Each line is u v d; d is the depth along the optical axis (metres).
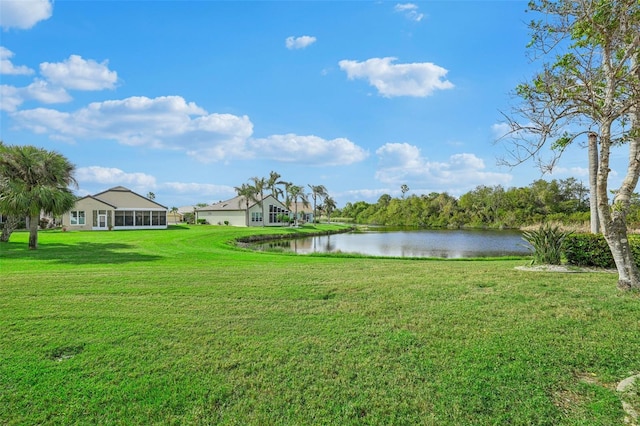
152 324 5.04
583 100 6.19
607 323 4.83
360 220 95.06
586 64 6.41
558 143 6.71
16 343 4.34
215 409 3.04
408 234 45.88
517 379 3.39
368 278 8.32
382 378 3.47
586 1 5.94
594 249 9.50
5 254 14.34
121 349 4.18
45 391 3.30
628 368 3.58
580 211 56.81
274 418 2.92
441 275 8.66
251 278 8.38
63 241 21.41
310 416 2.93
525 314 5.29
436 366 3.68
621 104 6.16
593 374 3.49
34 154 16.89
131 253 15.23
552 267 9.45
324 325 4.97
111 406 3.09
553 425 2.76
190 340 4.45
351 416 2.93
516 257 14.84
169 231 33.34
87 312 5.60
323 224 64.44
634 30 5.87
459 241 33.59
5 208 15.97
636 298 5.92
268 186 50.75
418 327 4.82
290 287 7.32
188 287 7.36
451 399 3.11
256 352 4.09
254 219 47.84
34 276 8.62
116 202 39.34
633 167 6.41
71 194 17.89
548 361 3.74
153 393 3.27
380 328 4.81
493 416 2.88
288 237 37.09
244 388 3.35
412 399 3.13
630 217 27.31
